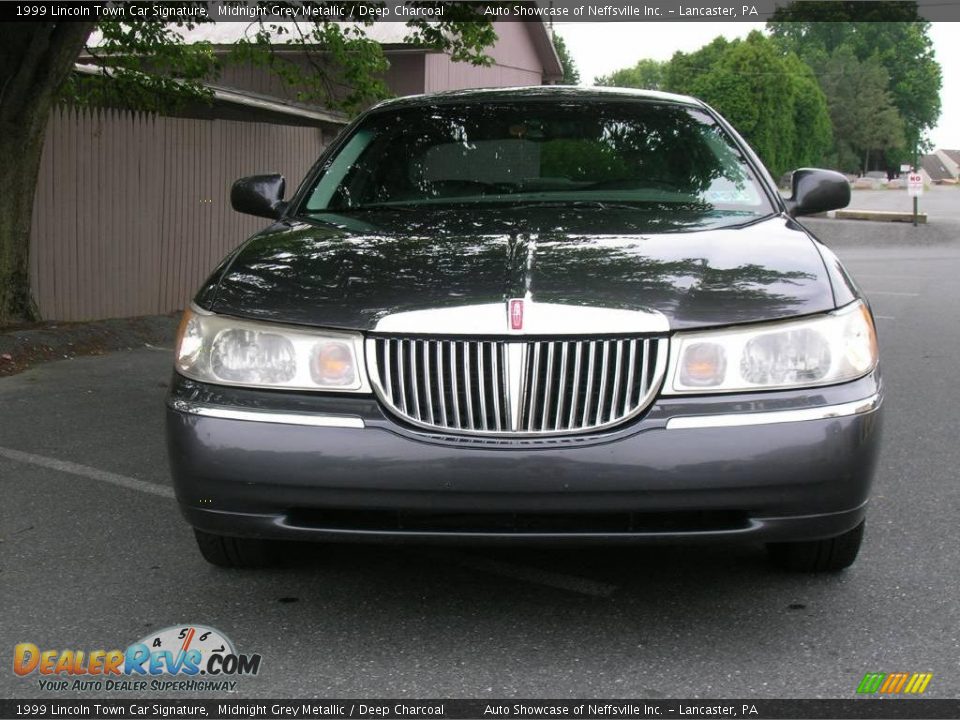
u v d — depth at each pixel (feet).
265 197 14.61
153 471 16.94
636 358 9.71
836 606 11.22
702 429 9.55
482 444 9.54
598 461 9.46
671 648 10.25
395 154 14.66
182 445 10.12
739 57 214.28
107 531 13.97
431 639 10.52
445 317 9.82
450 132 14.93
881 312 38.29
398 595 11.66
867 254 74.28
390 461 9.60
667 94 15.93
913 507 14.73
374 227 12.56
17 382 24.67
